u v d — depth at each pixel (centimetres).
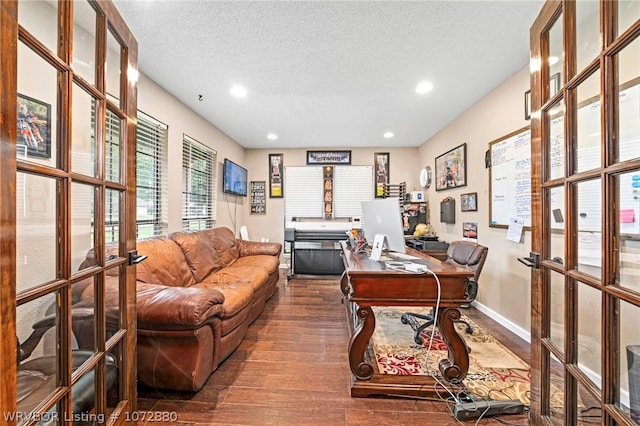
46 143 96
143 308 155
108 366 123
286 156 537
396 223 210
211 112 346
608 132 96
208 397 166
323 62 230
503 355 216
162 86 274
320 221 532
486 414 152
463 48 211
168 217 289
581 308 112
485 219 303
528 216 242
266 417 150
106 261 120
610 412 92
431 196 458
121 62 132
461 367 172
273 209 538
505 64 236
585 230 109
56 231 96
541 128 133
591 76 106
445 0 163
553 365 129
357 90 283
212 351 182
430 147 461
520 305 252
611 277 95
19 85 94
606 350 95
